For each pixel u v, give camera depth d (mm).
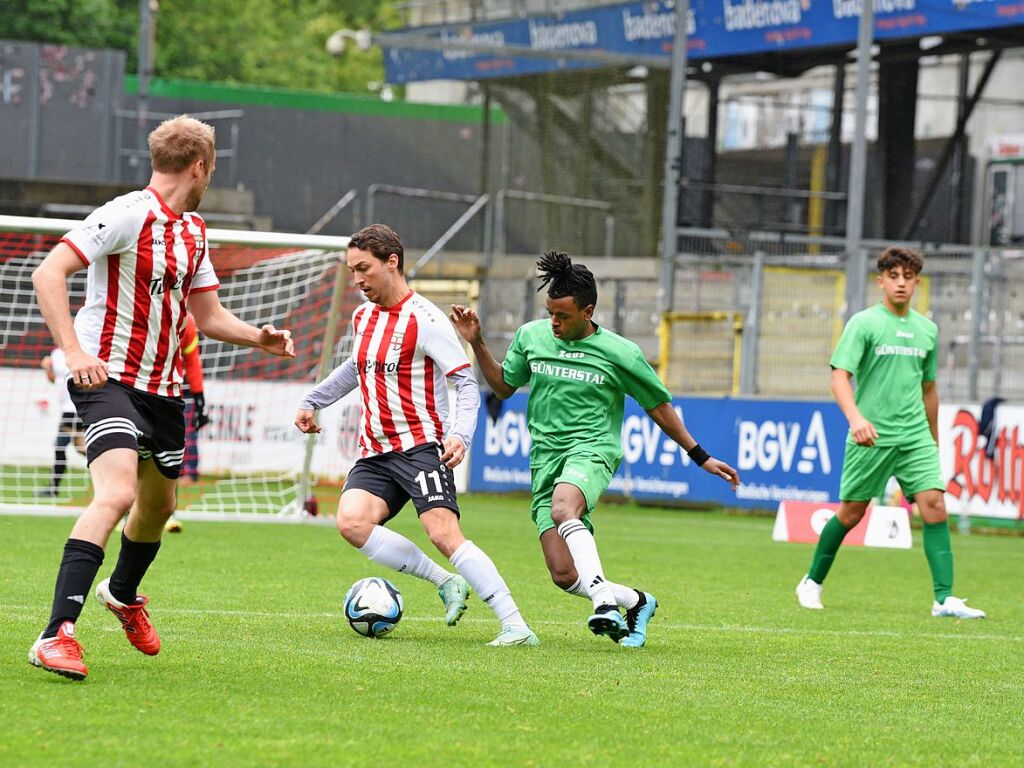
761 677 21578
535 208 100938
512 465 72625
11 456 64125
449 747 15516
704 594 34375
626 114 95375
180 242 18891
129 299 18625
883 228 95188
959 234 99500
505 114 106812
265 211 115375
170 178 18953
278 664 20516
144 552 19984
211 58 173000
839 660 23844
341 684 19031
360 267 23438
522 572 37562
